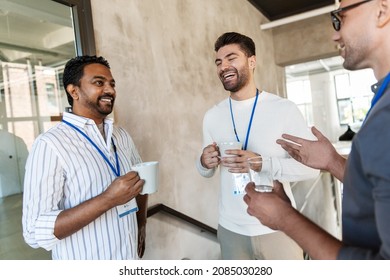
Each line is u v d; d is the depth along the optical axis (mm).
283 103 1620
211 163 1559
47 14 1495
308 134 1600
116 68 1866
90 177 1141
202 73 2965
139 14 2111
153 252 2121
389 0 635
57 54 1540
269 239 1526
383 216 526
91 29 1661
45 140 1074
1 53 1315
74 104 1252
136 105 2025
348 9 696
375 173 541
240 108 1693
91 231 1137
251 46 1686
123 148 1414
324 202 5828
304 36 5105
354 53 710
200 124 2867
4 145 1315
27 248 1388
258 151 1584
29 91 1421
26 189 1057
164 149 2314
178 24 2613
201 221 2764
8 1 1344
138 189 1081
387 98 568
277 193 858
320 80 8289
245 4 4242
